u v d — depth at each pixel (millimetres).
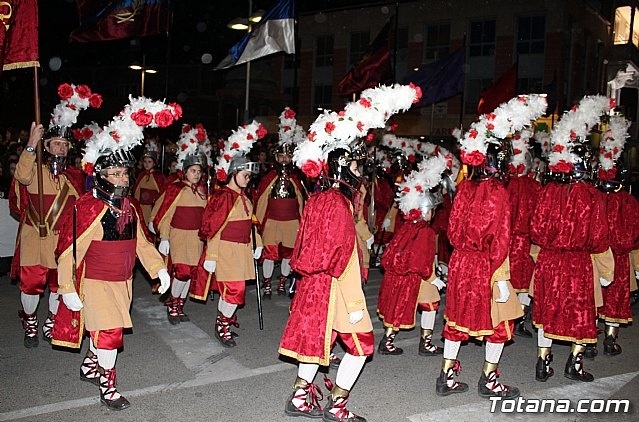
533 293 5730
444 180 8609
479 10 25266
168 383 5297
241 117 18672
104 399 4699
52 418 4508
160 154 13531
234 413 4723
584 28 26469
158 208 7832
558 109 21562
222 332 6398
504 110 5000
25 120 23562
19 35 5617
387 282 6336
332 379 5586
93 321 4551
